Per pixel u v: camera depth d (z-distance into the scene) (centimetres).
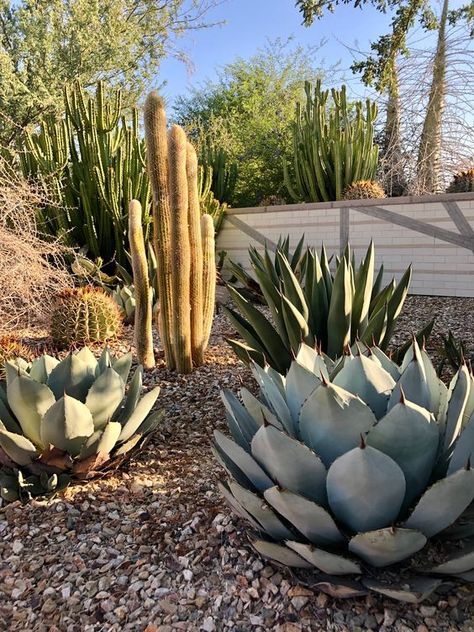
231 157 1580
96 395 246
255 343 365
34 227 644
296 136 1109
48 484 234
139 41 1489
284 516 156
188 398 366
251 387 378
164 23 1572
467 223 772
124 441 266
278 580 171
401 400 147
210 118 1762
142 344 424
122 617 165
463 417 169
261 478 170
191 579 178
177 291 398
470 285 775
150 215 805
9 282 502
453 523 166
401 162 1135
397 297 349
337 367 190
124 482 251
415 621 150
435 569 150
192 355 432
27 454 234
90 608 170
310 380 177
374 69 1227
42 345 509
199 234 407
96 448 238
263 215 976
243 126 1752
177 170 366
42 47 1252
